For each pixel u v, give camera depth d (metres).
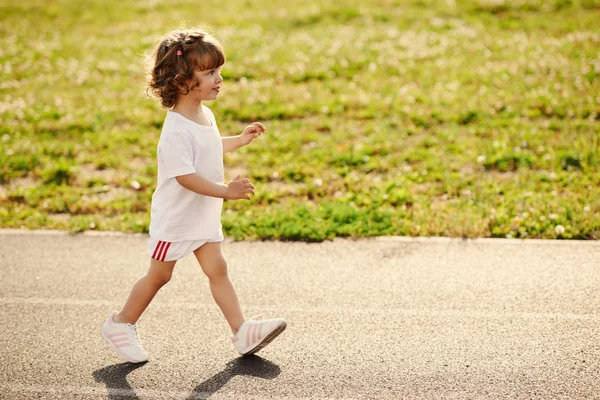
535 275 8.00
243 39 21.69
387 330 6.79
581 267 8.16
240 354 6.39
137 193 11.35
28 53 21.14
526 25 21.55
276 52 20.05
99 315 7.34
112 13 26.38
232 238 9.42
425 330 6.77
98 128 14.61
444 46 19.81
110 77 18.56
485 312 7.13
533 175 11.20
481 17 22.88
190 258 8.74
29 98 16.75
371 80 17.22
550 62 17.48
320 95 16.19
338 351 6.40
